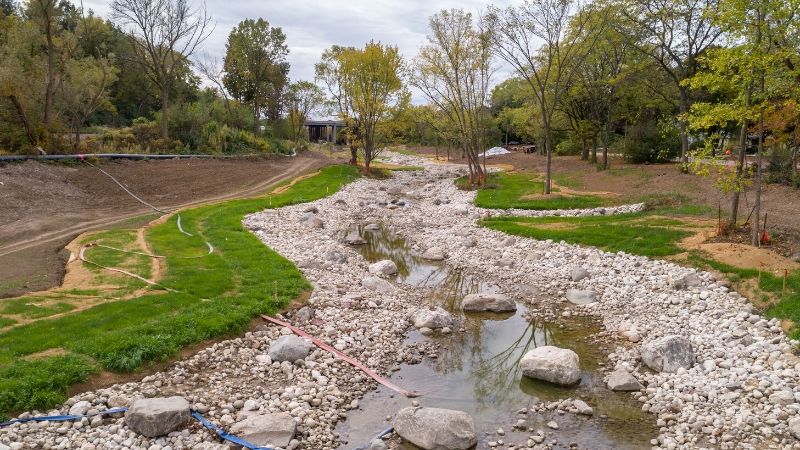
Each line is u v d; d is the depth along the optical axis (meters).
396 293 16.56
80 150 34.97
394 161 74.94
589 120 46.88
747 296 13.90
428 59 38.09
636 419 9.49
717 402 9.70
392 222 28.97
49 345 10.59
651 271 16.83
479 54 37.78
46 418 8.62
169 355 10.95
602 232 21.20
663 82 38.84
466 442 8.57
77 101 37.19
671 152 42.81
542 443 8.77
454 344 13.01
